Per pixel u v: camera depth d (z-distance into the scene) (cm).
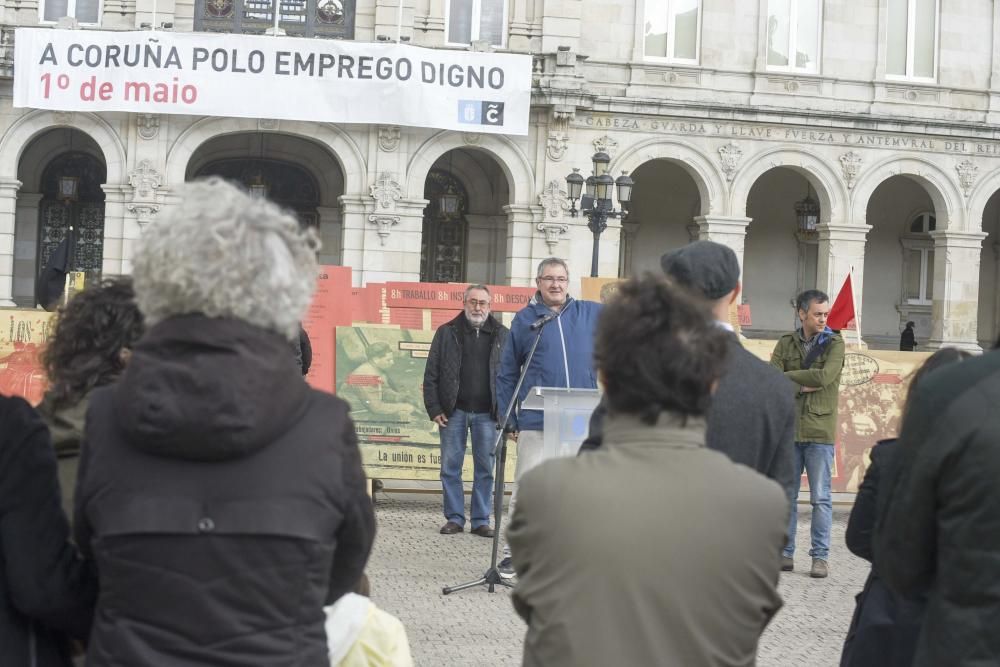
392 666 405
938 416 370
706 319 338
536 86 3028
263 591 306
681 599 310
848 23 3275
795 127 3209
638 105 3106
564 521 318
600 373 341
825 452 1178
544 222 3072
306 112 2900
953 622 361
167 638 304
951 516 366
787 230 3753
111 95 2850
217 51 2873
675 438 331
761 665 841
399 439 1491
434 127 2942
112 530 308
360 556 339
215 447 305
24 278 3453
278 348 320
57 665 352
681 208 3697
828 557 1284
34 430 336
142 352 314
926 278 3862
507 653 845
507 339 1042
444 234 3612
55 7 2980
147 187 2925
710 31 3212
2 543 330
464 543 1275
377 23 3030
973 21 3341
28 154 3434
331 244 3556
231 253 318
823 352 1178
